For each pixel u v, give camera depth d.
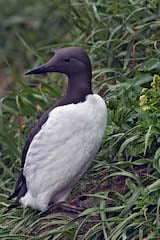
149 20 12.39
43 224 10.62
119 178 10.88
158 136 10.39
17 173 12.31
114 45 12.57
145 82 11.12
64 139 10.03
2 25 17.45
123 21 12.50
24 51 16.83
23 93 13.06
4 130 12.44
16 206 10.91
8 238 10.36
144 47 12.39
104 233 9.73
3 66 16.97
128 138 10.64
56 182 10.27
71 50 10.26
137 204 9.88
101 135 10.19
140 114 10.50
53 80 13.49
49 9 16.83
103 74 12.58
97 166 10.89
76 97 10.13
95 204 10.49
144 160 10.26
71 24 13.94
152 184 9.90
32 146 10.25
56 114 10.04
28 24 17.28
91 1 13.23
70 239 10.20
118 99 11.40
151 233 9.58
